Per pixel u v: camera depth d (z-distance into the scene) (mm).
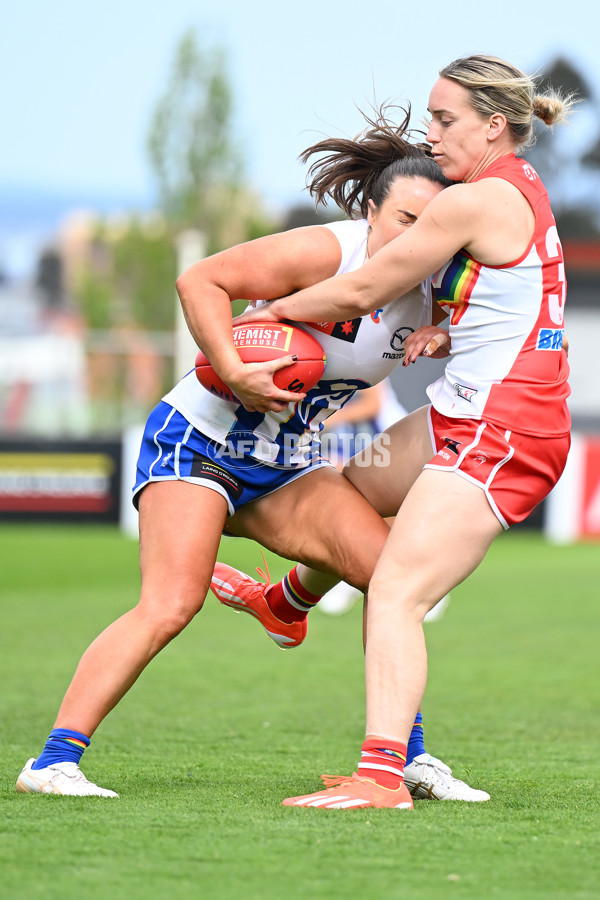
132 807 11547
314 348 12711
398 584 11992
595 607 34938
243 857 9625
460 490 11977
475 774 14492
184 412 13219
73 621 30281
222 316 12547
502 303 12016
